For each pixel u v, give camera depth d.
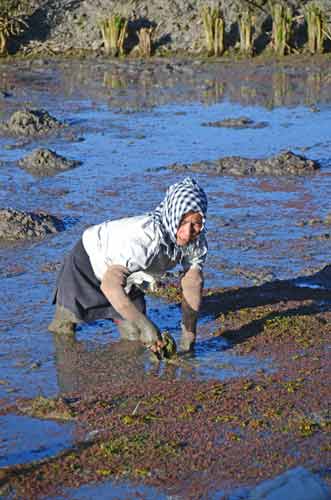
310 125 19.23
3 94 23.11
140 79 25.62
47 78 25.84
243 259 10.86
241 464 6.30
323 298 9.58
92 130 18.81
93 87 24.38
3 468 6.29
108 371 7.90
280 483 6.01
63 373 7.88
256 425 6.82
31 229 11.90
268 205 13.34
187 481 6.11
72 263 8.50
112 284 7.89
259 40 29.83
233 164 15.57
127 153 16.73
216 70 26.95
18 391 7.53
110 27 29.47
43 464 6.35
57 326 8.72
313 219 12.57
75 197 13.82
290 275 10.33
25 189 14.27
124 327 8.55
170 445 6.55
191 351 8.25
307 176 15.05
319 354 8.16
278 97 22.66
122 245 7.88
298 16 30.12
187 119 20.00
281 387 7.49
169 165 15.72
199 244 7.96
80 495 5.97
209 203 13.42
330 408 7.10
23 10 30.83
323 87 23.98
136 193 14.03
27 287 9.96
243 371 7.83
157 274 8.12
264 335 8.59
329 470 6.23
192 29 30.41
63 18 30.88
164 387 7.54
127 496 5.95
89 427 6.88
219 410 7.09
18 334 8.73
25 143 17.62
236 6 30.73
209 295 9.66
